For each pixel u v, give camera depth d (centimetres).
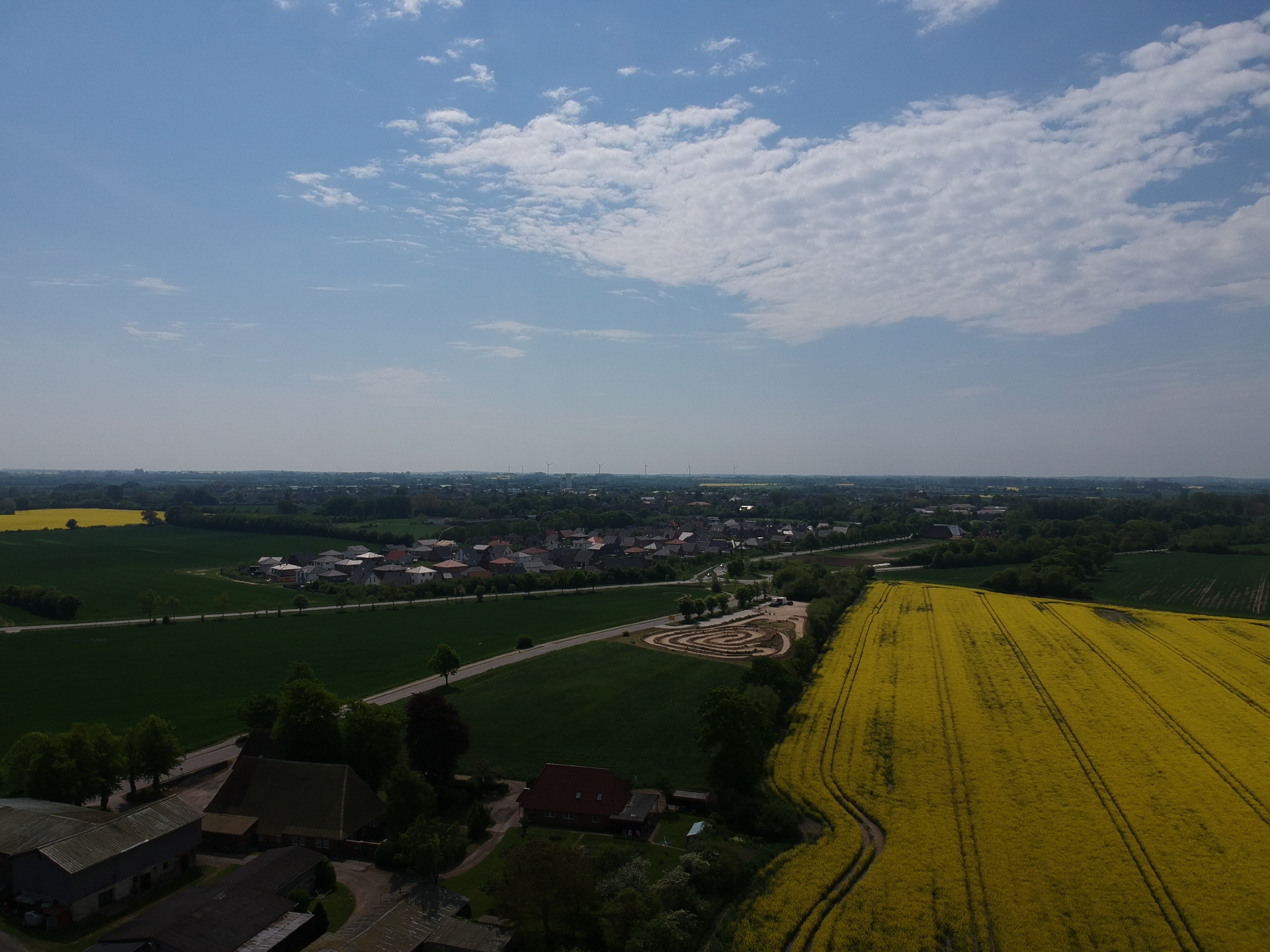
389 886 5622
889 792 6544
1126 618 13538
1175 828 5747
